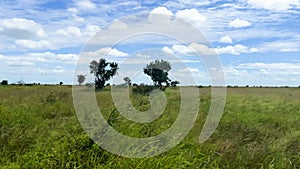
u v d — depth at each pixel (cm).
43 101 1067
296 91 1736
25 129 618
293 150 526
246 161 464
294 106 1128
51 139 523
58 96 1138
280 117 866
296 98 1413
